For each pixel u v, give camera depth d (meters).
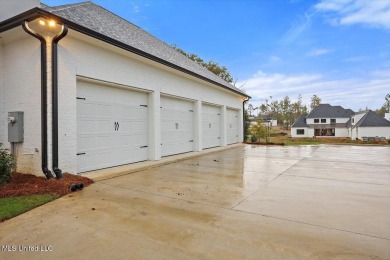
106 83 6.79
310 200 4.33
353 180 5.95
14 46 5.92
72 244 2.69
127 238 2.83
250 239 2.81
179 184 5.48
